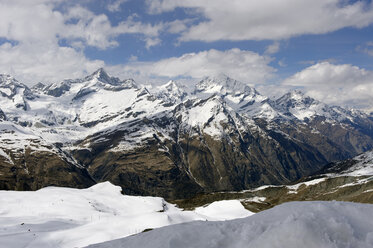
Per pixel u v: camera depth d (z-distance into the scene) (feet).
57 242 145.79
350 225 29.09
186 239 35.81
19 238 146.41
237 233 34.73
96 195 391.04
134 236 45.65
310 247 25.58
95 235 156.35
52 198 335.06
